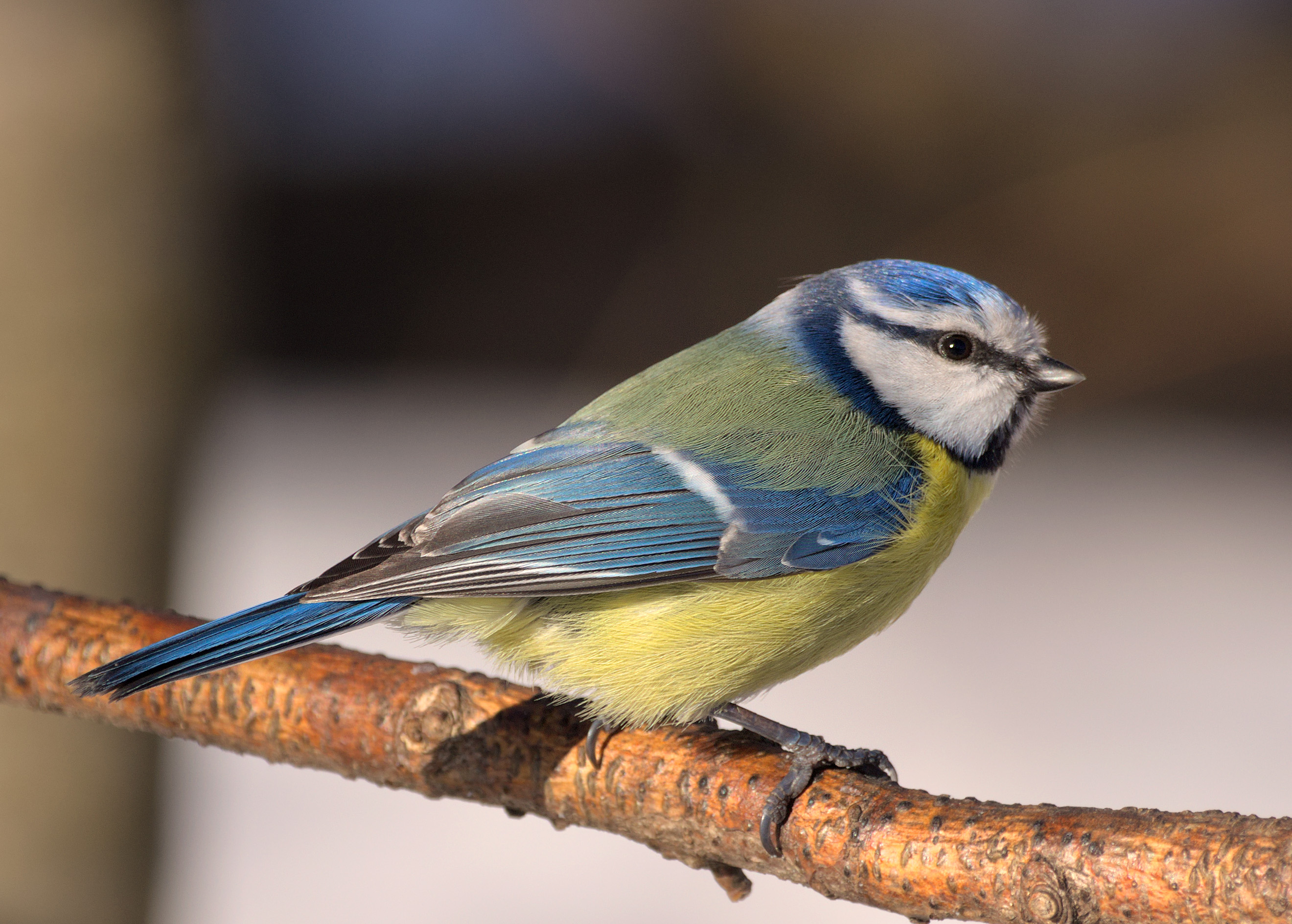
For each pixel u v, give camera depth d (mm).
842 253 3725
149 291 1960
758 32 3973
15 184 1951
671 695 1902
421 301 3812
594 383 3568
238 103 3678
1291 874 1857
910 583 1916
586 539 1906
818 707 2092
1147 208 3691
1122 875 1864
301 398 3498
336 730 1899
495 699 1897
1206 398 3389
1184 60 3957
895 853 1874
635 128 4070
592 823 1894
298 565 2496
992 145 3893
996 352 1925
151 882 1960
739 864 1886
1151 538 2742
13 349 1951
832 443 1915
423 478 2953
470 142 4133
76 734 1951
